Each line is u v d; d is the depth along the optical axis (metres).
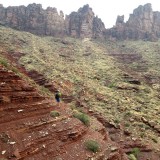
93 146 22.69
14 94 23.31
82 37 123.69
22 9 119.56
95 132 27.52
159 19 145.75
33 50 81.12
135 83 75.88
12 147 18.02
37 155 18.72
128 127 45.22
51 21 120.44
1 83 23.16
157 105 61.53
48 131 21.66
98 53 103.88
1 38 82.56
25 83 25.75
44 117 23.56
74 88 58.44
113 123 43.28
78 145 22.39
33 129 21.06
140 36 134.62
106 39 130.50
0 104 21.53
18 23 114.44
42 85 52.06
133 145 39.38
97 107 49.44
